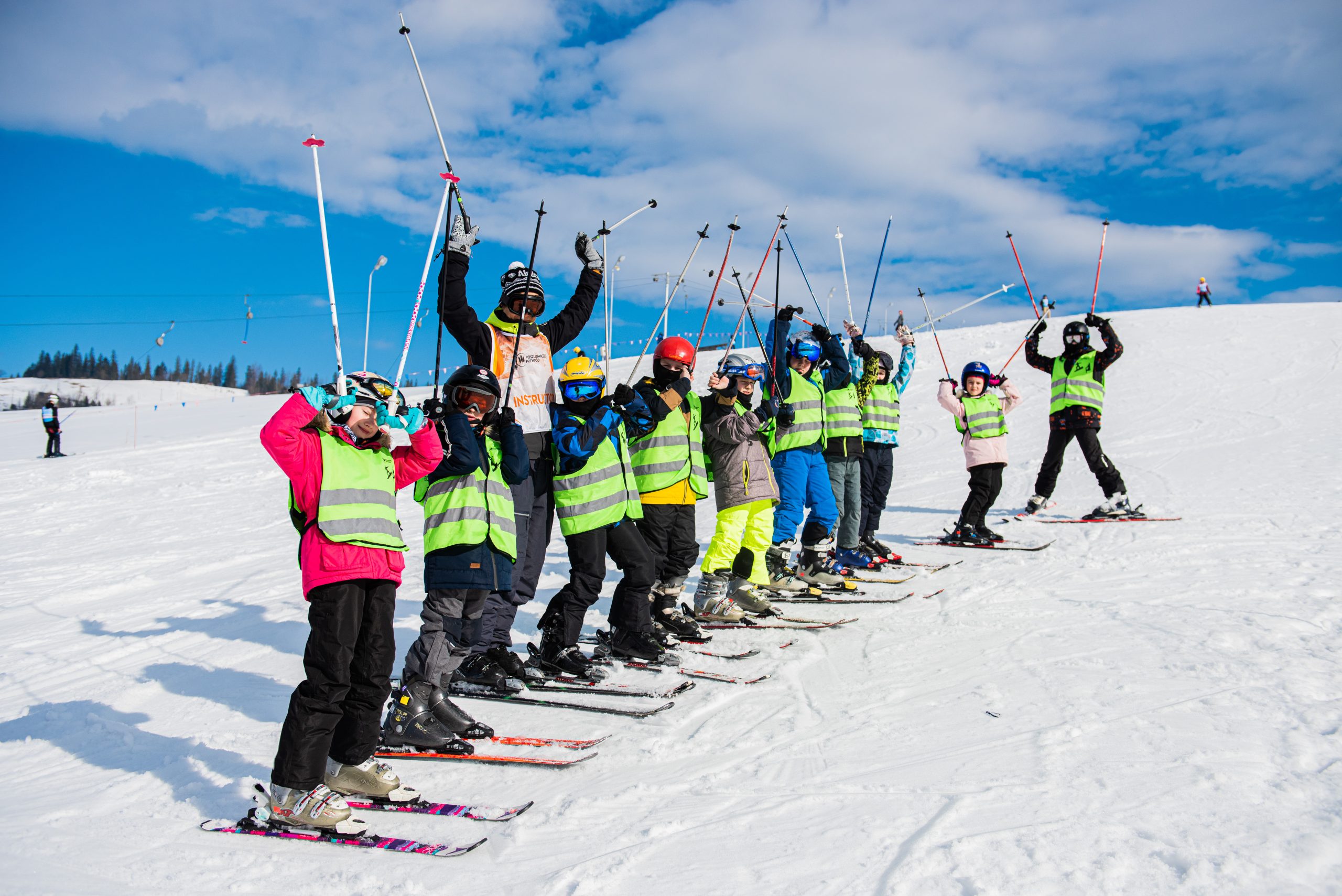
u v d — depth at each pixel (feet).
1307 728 9.66
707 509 36.78
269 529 36.35
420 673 11.06
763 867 7.38
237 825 8.88
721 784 9.41
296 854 8.25
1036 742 9.89
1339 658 12.10
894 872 7.07
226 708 13.41
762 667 14.11
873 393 22.89
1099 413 26.55
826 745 10.43
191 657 16.76
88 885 7.59
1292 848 7.06
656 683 13.34
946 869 7.06
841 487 21.33
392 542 9.30
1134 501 28.78
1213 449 38.34
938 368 71.77
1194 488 30.12
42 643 18.78
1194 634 13.84
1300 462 33.22
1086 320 27.07
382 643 9.41
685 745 10.77
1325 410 44.32
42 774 10.80
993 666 13.20
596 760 10.43
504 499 11.93
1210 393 52.24
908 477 40.29
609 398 13.99
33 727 12.77
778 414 18.93
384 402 9.29
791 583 19.98
